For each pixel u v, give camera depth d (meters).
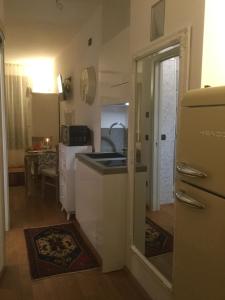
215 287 1.02
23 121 6.38
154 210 1.97
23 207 3.91
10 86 6.23
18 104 6.32
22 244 2.75
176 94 1.63
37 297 1.97
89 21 3.59
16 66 6.30
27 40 4.52
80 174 2.95
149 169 2.02
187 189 1.17
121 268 2.35
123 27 2.62
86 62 3.78
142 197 2.11
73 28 3.94
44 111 5.68
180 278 1.24
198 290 1.12
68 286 2.10
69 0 3.01
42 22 3.68
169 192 1.79
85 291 2.04
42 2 3.04
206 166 1.04
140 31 2.00
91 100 3.56
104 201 2.24
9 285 2.10
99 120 3.29
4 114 2.88
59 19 3.58
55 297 1.97
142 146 2.10
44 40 4.54
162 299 1.80
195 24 1.40
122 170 2.27
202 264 1.09
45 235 2.96
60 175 3.79
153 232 1.98
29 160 4.51
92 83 3.47
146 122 2.04
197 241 1.11
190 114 1.14
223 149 0.96
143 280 2.06
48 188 4.88
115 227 2.30
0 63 2.71
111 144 3.29
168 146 1.80
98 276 2.24
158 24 1.75
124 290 2.06
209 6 1.34
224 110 0.95
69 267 2.34
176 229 1.26
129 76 2.21
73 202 3.44
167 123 1.79
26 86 6.38
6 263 2.40
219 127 0.97
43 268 2.32
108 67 2.78
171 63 1.71
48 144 5.34
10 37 4.36
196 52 1.40
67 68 4.91
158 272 1.86
